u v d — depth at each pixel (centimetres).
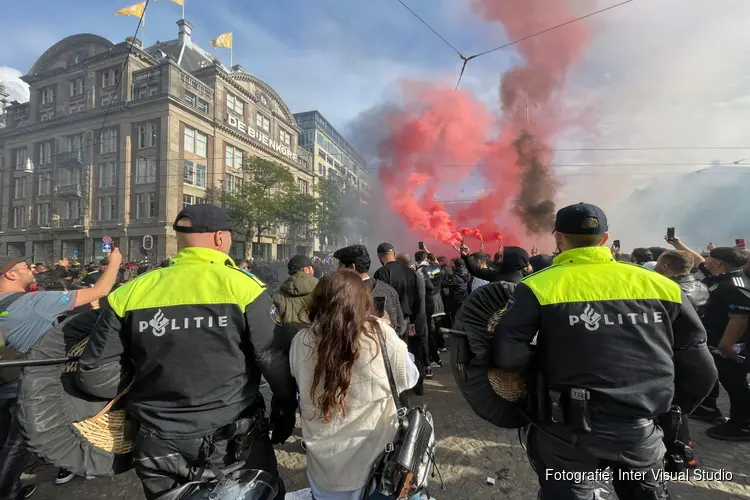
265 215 3075
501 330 161
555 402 151
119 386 154
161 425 146
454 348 183
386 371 149
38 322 225
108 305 151
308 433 154
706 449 313
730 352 323
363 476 147
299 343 158
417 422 155
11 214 3916
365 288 158
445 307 668
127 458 165
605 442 144
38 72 3791
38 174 3728
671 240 385
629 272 157
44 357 148
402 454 142
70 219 3450
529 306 158
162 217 3027
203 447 146
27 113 4047
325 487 150
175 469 145
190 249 167
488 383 176
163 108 3062
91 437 156
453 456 308
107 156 3312
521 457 306
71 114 3459
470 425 364
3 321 220
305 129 5494
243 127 3903
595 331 147
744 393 323
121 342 150
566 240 172
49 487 277
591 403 146
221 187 3503
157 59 3625
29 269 267
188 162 3244
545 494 163
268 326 162
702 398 159
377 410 149
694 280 325
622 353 144
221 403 150
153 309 148
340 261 344
